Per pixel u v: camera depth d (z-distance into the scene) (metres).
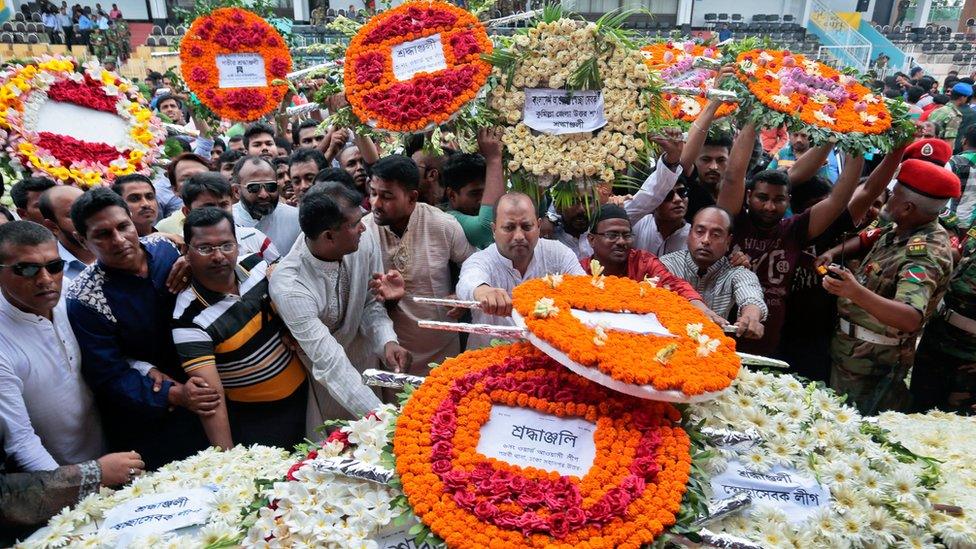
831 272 3.46
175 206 5.21
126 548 1.98
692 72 3.91
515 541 1.77
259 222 4.27
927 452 2.67
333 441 2.22
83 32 19.11
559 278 2.49
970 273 3.69
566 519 1.81
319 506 1.96
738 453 2.21
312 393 3.17
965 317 3.74
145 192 3.86
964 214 6.44
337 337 3.17
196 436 3.07
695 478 2.01
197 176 3.78
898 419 3.02
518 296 2.35
